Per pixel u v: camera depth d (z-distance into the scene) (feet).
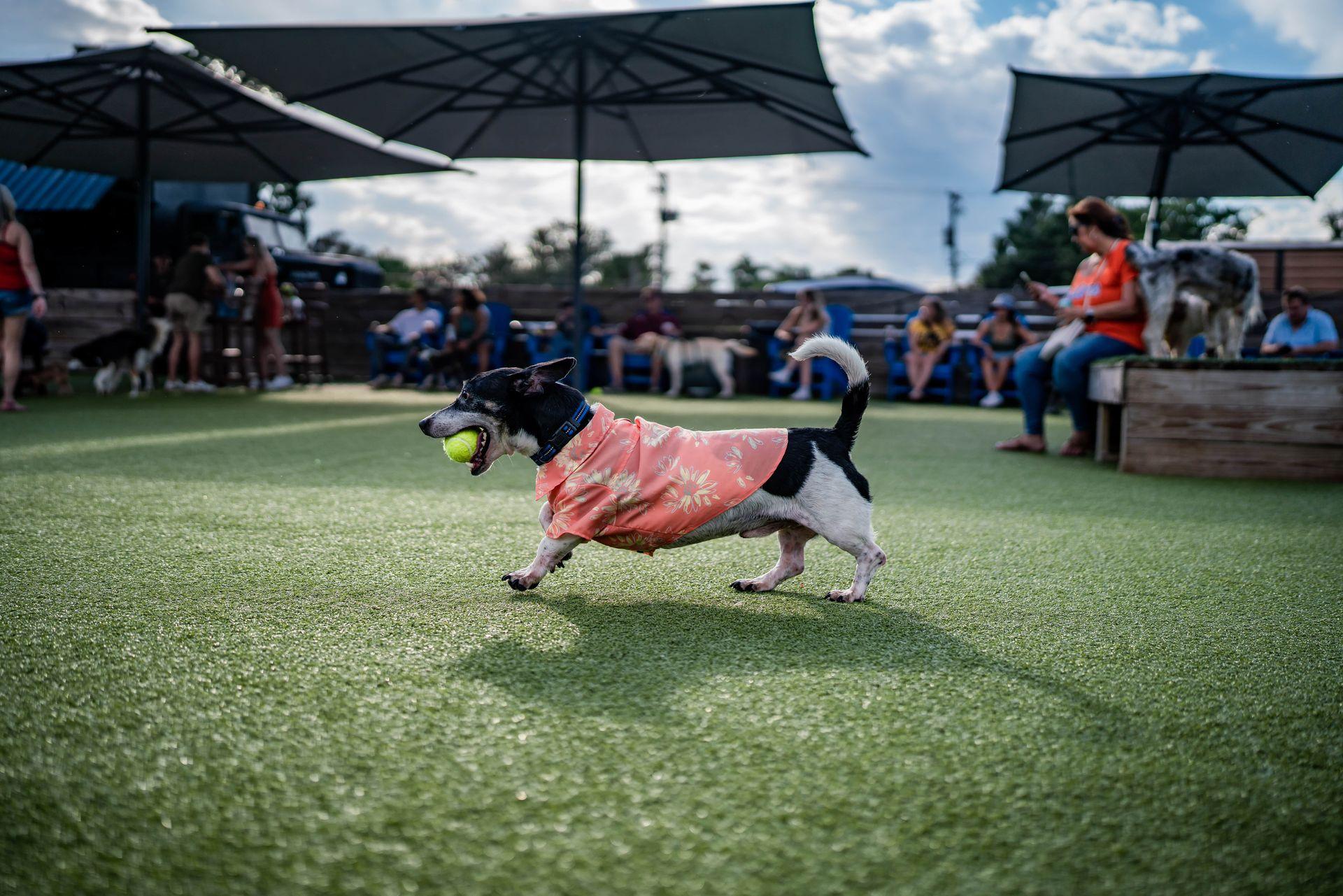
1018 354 21.57
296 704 6.04
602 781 5.07
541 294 44.80
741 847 4.47
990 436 24.50
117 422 22.79
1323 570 10.41
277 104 29.30
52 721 5.71
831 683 6.66
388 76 25.53
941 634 7.95
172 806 4.75
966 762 5.42
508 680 6.56
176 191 44.57
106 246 42.96
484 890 4.08
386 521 12.00
